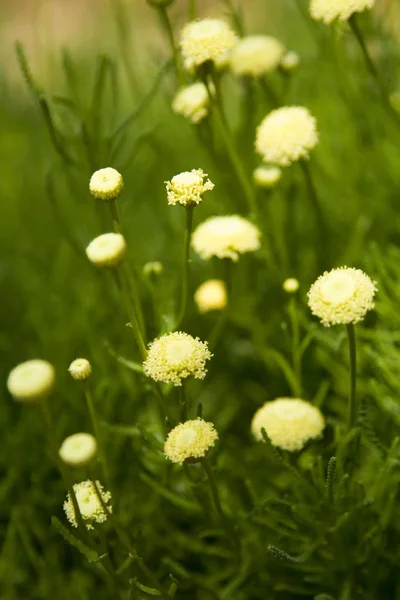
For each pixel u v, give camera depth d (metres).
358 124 0.42
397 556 0.34
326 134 0.45
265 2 0.59
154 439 0.32
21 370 0.28
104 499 0.31
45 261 0.46
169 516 0.37
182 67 0.40
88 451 0.30
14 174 0.50
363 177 0.43
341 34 0.40
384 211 0.42
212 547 0.35
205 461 0.31
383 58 0.41
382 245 0.42
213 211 0.44
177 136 0.47
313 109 0.45
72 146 0.39
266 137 0.36
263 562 0.34
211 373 0.42
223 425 0.39
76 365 0.32
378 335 0.36
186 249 0.33
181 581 0.36
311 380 0.40
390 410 0.35
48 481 0.39
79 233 0.43
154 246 0.44
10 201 0.49
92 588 0.36
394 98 0.41
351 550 0.33
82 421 0.39
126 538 0.31
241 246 0.36
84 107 0.40
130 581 0.31
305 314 0.40
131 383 0.38
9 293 0.46
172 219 0.44
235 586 0.33
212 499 0.33
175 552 0.36
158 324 0.36
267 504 0.33
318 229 0.39
